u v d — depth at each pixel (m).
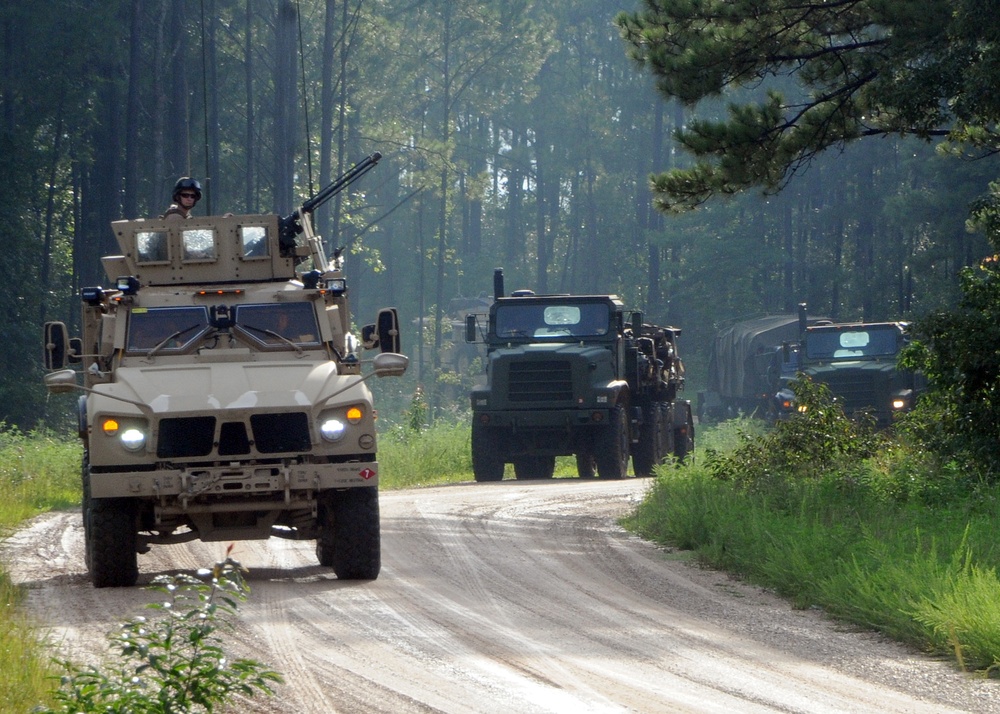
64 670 27.20
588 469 100.50
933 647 31.95
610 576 44.44
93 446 39.69
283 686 27.66
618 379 95.69
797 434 67.50
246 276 47.12
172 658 23.36
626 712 25.59
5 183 172.50
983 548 42.97
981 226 70.38
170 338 43.91
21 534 59.59
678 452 112.06
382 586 41.62
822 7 71.38
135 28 176.88
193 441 39.97
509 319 97.31
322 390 41.06
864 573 38.78
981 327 63.78
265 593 40.12
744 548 46.53
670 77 72.62
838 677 28.95
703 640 33.16
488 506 69.56
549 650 31.58
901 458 65.06
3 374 166.38
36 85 186.00
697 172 73.88
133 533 41.16
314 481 40.03
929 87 66.12
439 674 28.88
